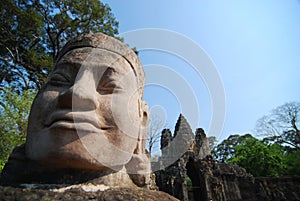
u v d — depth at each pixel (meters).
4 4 11.05
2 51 12.62
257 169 20.83
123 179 2.69
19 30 12.10
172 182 13.25
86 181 2.38
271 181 15.26
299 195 14.39
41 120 2.57
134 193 2.23
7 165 2.66
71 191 2.08
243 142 26.84
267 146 22.30
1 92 10.48
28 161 2.64
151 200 2.21
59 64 2.89
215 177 14.65
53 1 12.23
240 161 22.05
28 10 11.71
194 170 15.63
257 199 14.47
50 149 2.29
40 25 11.90
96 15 13.12
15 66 12.52
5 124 8.20
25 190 1.94
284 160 21.27
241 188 14.95
